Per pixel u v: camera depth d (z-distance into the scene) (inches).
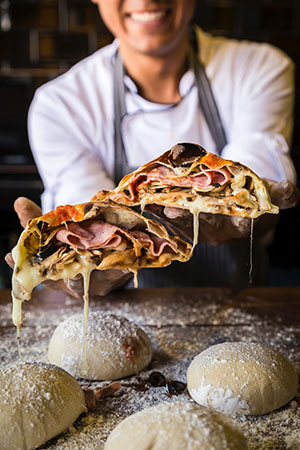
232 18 62.8
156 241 22.8
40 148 40.1
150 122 38.7
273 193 23.7
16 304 22.0
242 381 21.7
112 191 22.4
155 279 38.1
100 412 21.8
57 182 39.0
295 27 63.0
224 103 39.6
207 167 22.1
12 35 62.9
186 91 38.9
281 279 57.5
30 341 27.7
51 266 22.0
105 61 40.4
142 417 18.5
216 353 23.2
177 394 23.0
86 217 22.1
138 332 25.6
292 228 56.4
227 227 24.7
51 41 63.4
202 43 40.0
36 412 20.0
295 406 22.1
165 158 22.2
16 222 60.0
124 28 36.7
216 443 17.4
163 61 37.7
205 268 37.5
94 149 39.9
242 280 36.9
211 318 30.1
